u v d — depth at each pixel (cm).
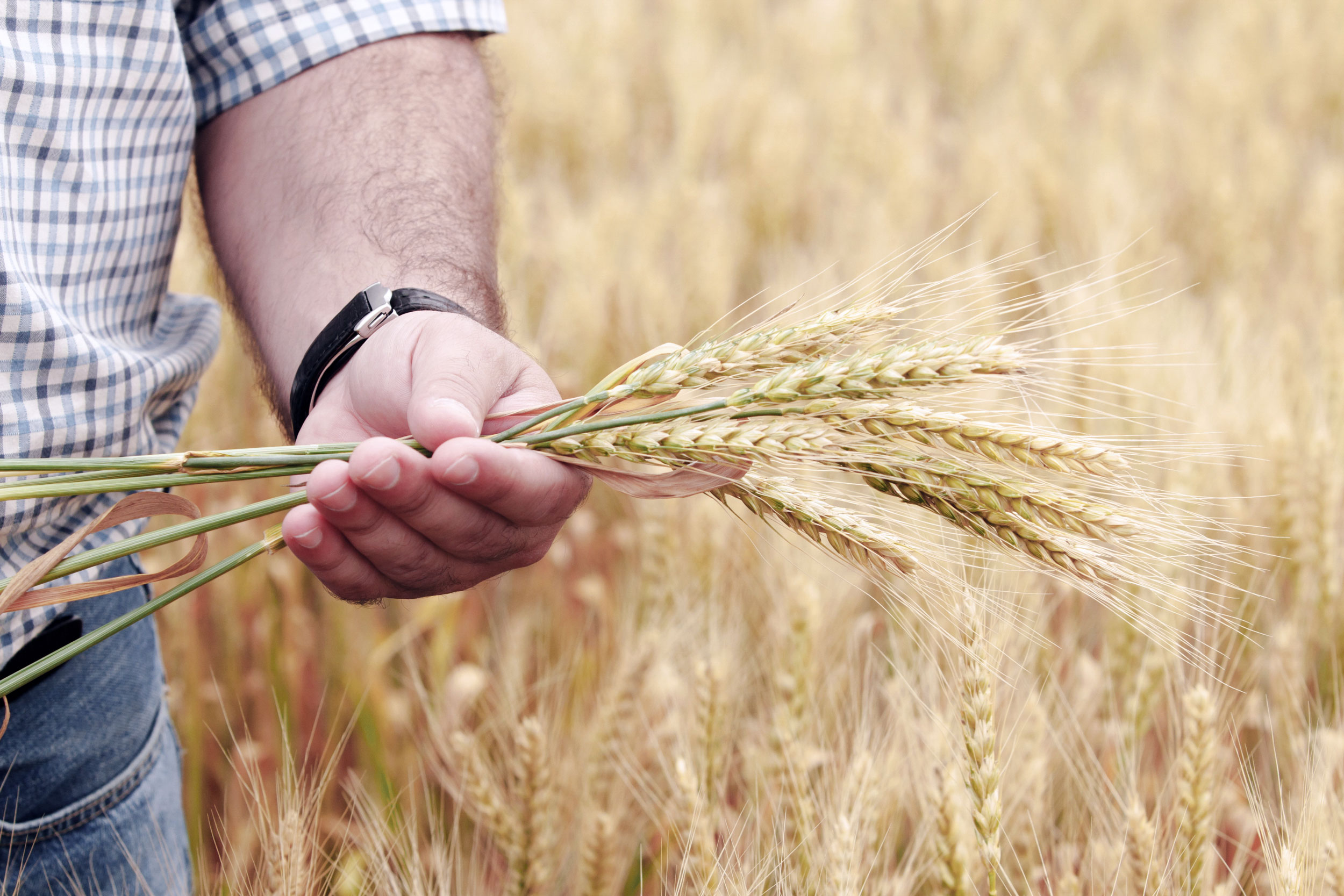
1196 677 115
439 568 91
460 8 104
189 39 100
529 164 362
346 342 92
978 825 94
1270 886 100
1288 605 135
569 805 116
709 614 133
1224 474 141
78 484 87
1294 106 397
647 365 90
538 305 224
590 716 127
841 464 88
